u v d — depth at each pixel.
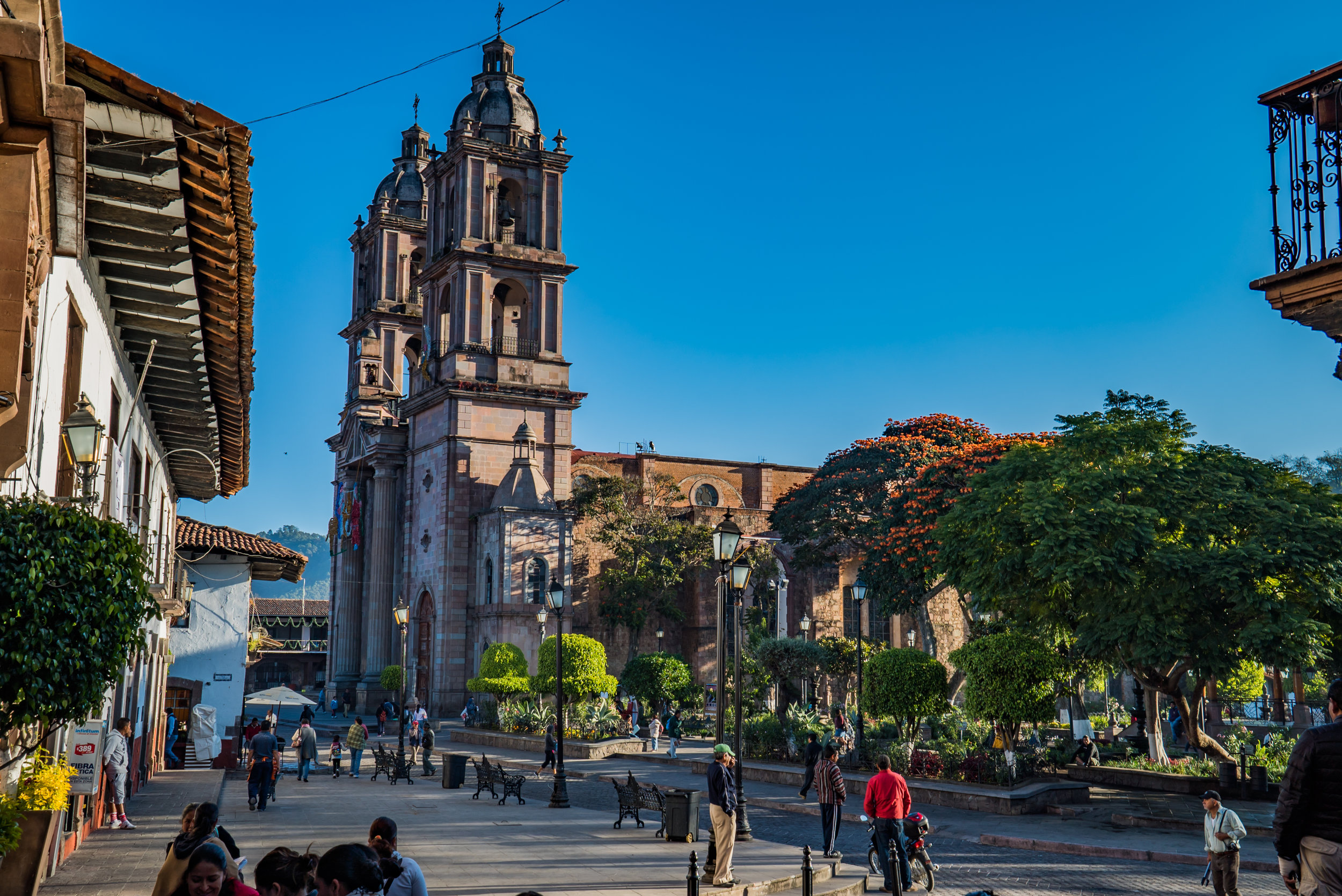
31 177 6.93
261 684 103.88
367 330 82.00
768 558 69.19
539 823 22.09
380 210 84.06
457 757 30.08
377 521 74.25
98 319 13.04
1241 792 26.92
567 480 68.25
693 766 36.66
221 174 10.65
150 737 27.03
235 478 26.89
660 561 67.38
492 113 70.56
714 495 82.81
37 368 9.38
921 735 40.19
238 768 32.25
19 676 7.68
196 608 33.34
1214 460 28.73
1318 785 5.89
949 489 44.72
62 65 7.07
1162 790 28.86
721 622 19.80
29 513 8.02
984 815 25.33
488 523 63.72
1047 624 30.52
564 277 70.00
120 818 18.58
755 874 15.98
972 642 30.52
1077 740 34.25
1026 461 30.88
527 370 68.25
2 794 9.46
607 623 66.88
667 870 16.27
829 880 16.36
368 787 30.38
